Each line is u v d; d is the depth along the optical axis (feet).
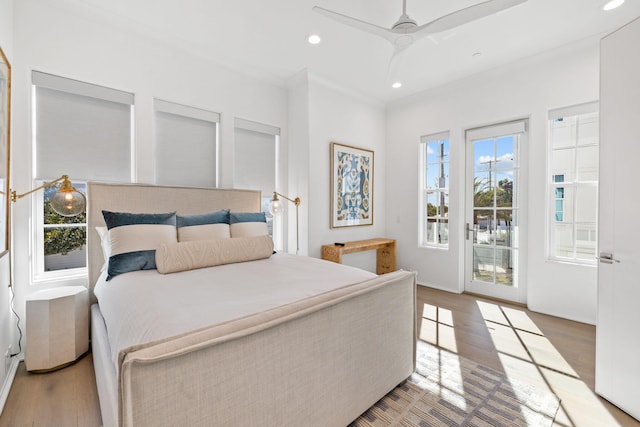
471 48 9.74
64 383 6.12
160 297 4.98
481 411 5.28
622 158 5.40
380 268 15.08
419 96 13.89
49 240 7.80
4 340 6.12
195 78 10.03
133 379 2.73
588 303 9.34
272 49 9.96
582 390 5.91
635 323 5.16
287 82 12.51
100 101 8.38
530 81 10.47
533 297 10.46
